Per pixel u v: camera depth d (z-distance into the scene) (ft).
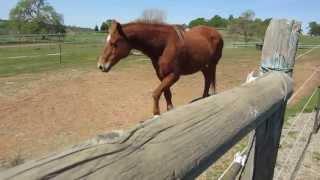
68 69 56.75
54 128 28.14
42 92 39.42
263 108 5.56
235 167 7.81
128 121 31.50
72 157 2.46
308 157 19.81
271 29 8.01
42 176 2.21
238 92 5.46
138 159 2.81
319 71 67.00
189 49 24.82
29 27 179.11
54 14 185.06
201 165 3.58
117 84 46.37
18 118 29.91
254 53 98.99
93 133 27.81
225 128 4.16
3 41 108.99
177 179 3.09
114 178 2.53
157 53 23.90
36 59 72.28
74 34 183.11
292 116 29.89
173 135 3.36
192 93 44.62
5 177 2.14
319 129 25.43
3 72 52.95
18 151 23.00
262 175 7.30
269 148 7.33
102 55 23.20
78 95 39.14
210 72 30.19
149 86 46.52
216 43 28.78
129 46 23.34
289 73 8.08
